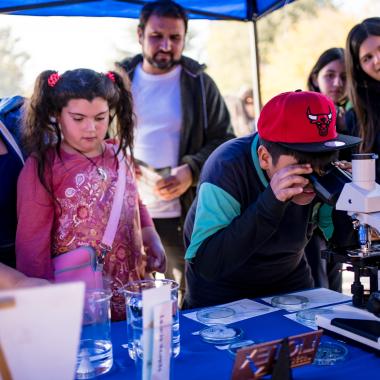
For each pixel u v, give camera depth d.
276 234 1.98
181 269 3.60
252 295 2.11
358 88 3.19
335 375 1.38
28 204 2.01
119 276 2.18
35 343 1.04
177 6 3.53
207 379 1.39
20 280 1.61
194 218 2.14
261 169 1.94
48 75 2.11
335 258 1.64
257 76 4.06
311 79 3.88
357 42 3.13
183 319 1.80
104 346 1.44
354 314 1.64
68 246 2.09
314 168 1.71
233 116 6.25
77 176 2.10
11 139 2.10
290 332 1.66
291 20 11.55
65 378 1.09
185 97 3.56
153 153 3.57
